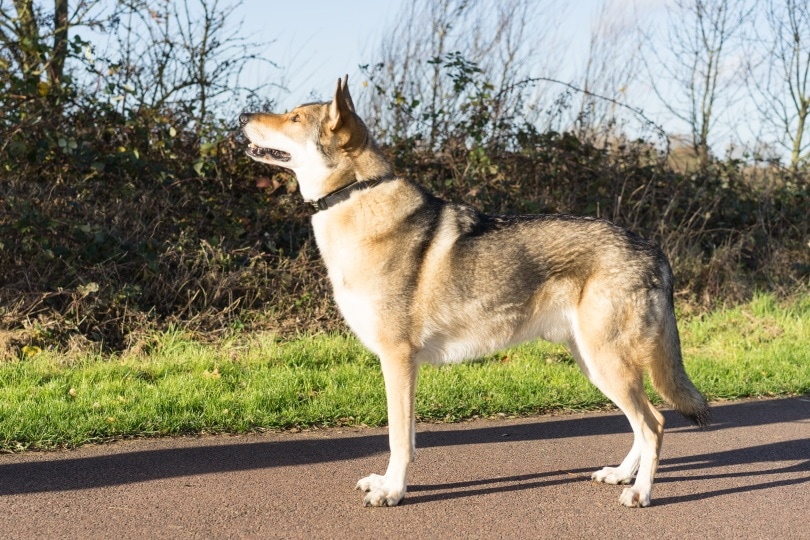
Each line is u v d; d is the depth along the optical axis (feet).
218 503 13.43
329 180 15.49
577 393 21.49
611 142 40.50
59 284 26.07
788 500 14.70
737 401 22.77
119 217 28.22
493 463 16.33
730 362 26.04
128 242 27.53
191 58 33.12
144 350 24.30
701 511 14.06
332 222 15.46
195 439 17.01
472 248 15.26
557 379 22.52
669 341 15.47
